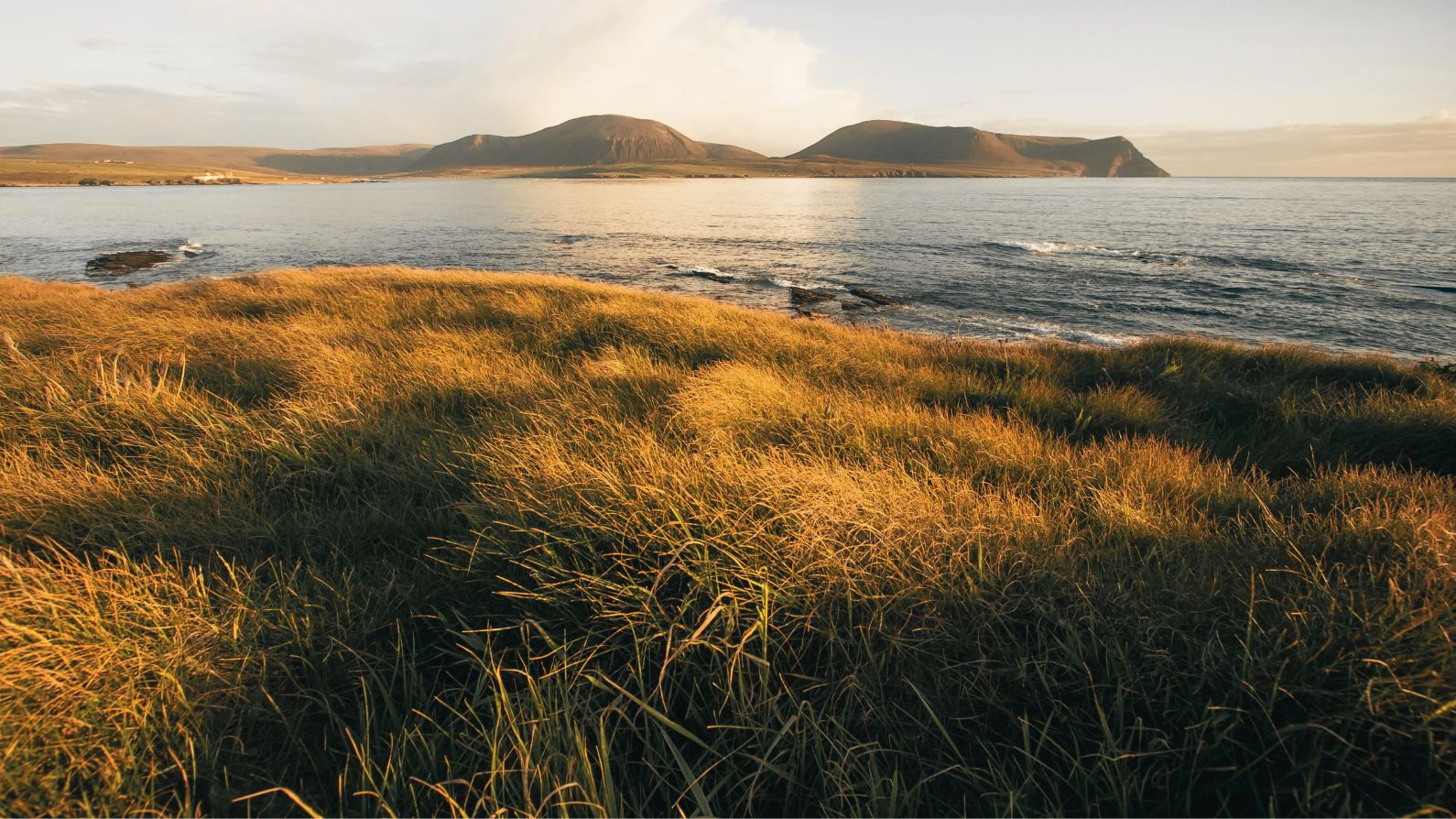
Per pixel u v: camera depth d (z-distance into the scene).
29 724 1.65
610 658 2.05
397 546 2.71
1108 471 3.95
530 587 2.31
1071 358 9.46
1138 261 34.06
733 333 8.51
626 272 29.55
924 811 1.66
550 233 51.12
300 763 1.77
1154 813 1.63
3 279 12.56
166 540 2.66
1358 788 1.62
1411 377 7.80
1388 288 25.88
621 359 6.78
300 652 2.03
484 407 4.83
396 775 1.66
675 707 1.96
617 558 2.29
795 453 3.89
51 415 3.91
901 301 22.88
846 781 1.65
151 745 1.68
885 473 3.40
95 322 7.16
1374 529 2.67
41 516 2.78
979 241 44.97
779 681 1.93
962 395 6.67
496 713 1.75
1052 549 2.55
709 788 1.75
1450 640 1.86
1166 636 2.04
